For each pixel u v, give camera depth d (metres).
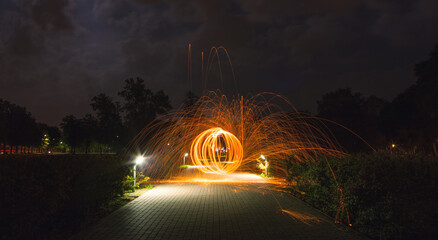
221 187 11.72
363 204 5.48
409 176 5.05
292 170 10.04
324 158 7.68
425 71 21.81
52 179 5.35
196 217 6.62
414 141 28.23
